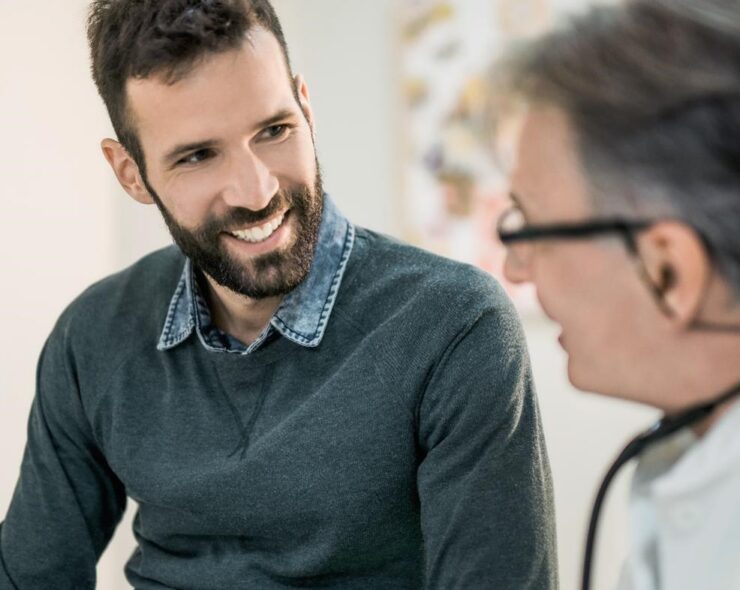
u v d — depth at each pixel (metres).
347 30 2.60
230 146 1.05
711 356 0.64
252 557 1.16
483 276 1.14
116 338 1.25
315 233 1.13
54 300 1.80
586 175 0.63
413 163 2.55
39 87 1.75
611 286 0.65
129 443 1.20
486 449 1.05
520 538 1.02
